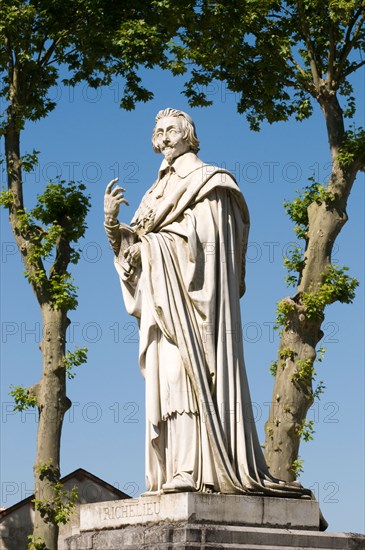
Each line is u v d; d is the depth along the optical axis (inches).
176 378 861.8
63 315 1529.3
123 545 831.7
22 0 1521.9
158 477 871.1
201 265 884.0
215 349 874.8
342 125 1513.3
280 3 1531.7
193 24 1504.7
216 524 816.3
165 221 906.1
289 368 1477.6
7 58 1563.7
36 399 1509.6
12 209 1566.2
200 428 855.7
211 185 895.1
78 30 1549.0
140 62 1466.5
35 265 1536.7
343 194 1503.4
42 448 1497.3
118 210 918.4
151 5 1508.4
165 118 936.3
